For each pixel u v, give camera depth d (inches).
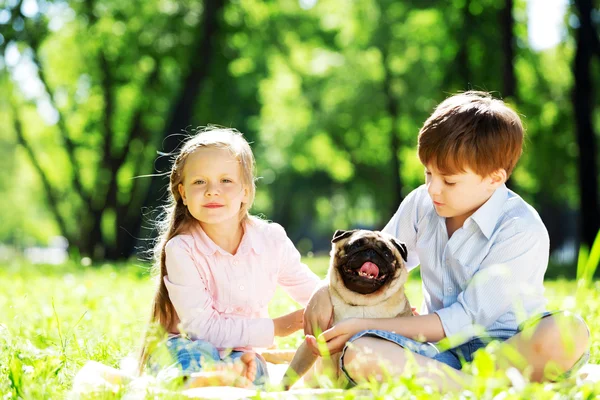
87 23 975.6
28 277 474.9
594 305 248.8
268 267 189.9
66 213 1368.1
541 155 994.1
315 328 169.9
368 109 1112.8
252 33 979.9
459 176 167.3
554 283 465.7
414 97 1042.7
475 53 893.2
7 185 1846.7
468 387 137.0
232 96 1007.0
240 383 153.9
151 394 133.6
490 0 880.9
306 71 1197.7
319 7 1099.9
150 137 1075.9
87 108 1085.1
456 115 168.2
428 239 183.6
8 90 1099.9
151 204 1000.2
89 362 157.8
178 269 179.5
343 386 162.1
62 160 1203.9
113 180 1051.3
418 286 437.7
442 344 153.9
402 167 1161.4
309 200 1718.8
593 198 767.1
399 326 163.5
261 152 1323.8
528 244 170.9
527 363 151.9
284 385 160.9
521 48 915.4
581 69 769.6
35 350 179.0
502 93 805.2
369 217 1884.8
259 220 196.4
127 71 1010.1
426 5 927.7
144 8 962.1
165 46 942.4
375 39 1042.7
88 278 439.2
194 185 181.5
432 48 989.8
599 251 160.2
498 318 171.2
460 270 175.8
